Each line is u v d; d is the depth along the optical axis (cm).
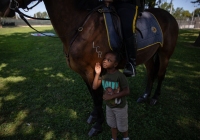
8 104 287
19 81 382
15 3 162
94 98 212
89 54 179
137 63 228
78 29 176
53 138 211
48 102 293
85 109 270
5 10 166
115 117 186
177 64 520
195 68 481
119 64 206
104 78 175
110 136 215
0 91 334
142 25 210
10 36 1184
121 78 170
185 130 224
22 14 171
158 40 227
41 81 381
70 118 249
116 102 171
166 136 213
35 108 275
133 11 184
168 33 250
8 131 224
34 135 216
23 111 267
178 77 410
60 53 654
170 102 294
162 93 326
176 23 269
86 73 193
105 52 181
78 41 176
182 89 343
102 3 187
